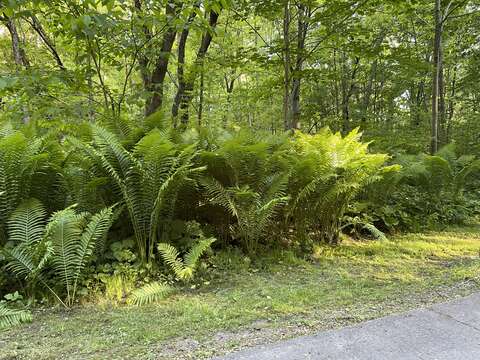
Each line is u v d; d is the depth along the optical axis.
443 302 3.23
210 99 11.25
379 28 12.70
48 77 5.28
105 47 5.93
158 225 4.23
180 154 3.88
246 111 12.63
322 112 12.74
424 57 13.98
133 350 2.43
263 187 4.59
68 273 3.29
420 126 13.68
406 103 14.70
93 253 3.74
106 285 3.54
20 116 5.80
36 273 3.20
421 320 2.84
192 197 4.64
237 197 4.32
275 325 2.82
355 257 4.88
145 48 6.09
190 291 3.64
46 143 4.00
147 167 3.82
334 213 5.47
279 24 10.88
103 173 4.00
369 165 5.18
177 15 5.23
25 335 2.68
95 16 4.54
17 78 4.19
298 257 4.81
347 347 2.42
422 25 11.98
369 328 2.71
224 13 10.78
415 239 5.95
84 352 2.41
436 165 7.09
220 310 3.11
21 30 9.13
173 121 7.08
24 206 3.46
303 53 8.09
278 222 5.08
